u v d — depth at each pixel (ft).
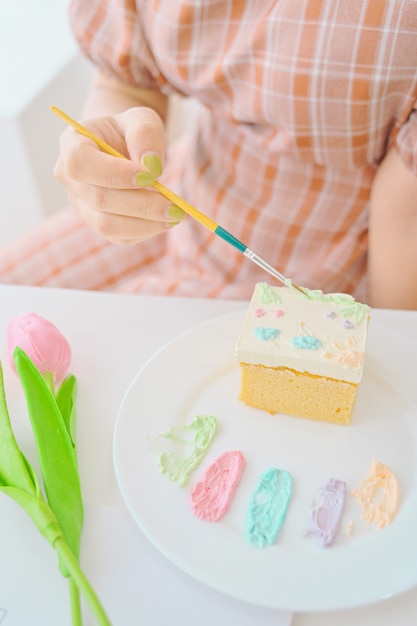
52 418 1.23
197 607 1.08
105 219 1.45
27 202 3.04
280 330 1.35
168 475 1.22
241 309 1.58
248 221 1.90
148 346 1.49
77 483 1.19
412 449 1.28
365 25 1.46
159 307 1.59
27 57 3.05
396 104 1.57
